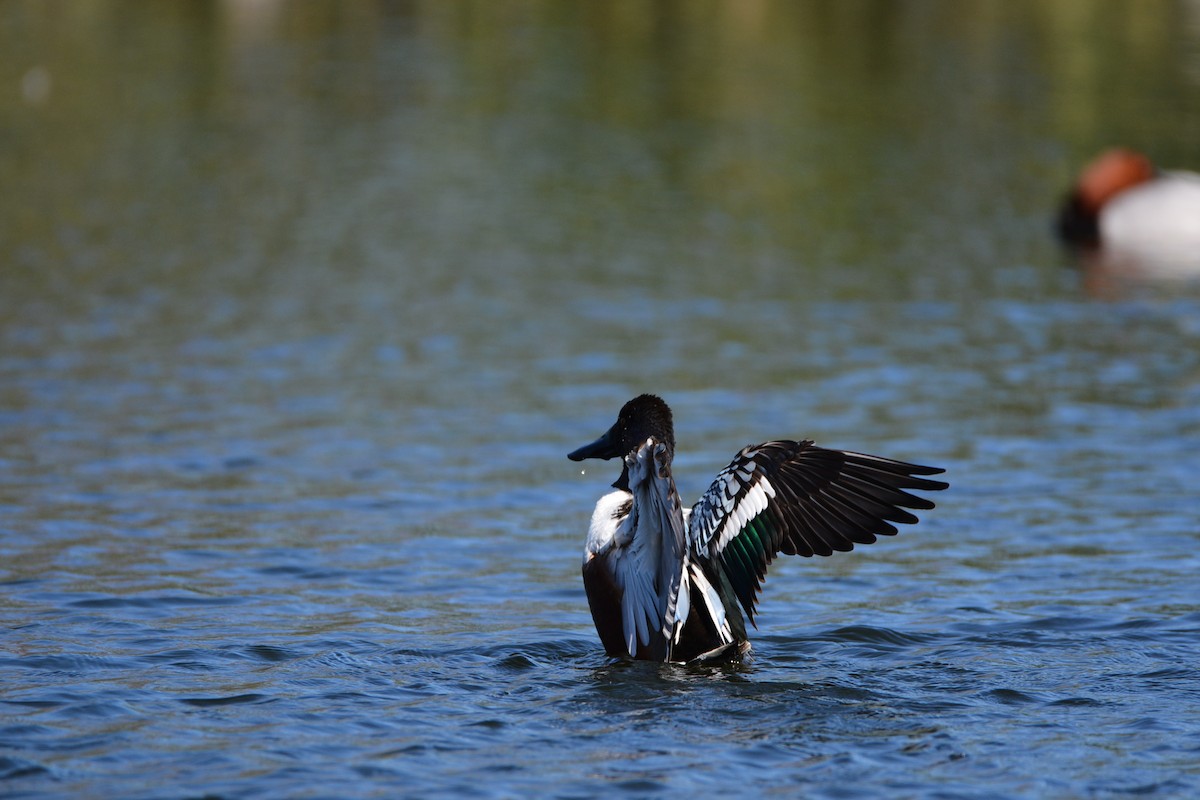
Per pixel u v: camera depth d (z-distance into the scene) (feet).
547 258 81.10
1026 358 61.57
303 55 143.33
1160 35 149.79
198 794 20.93
